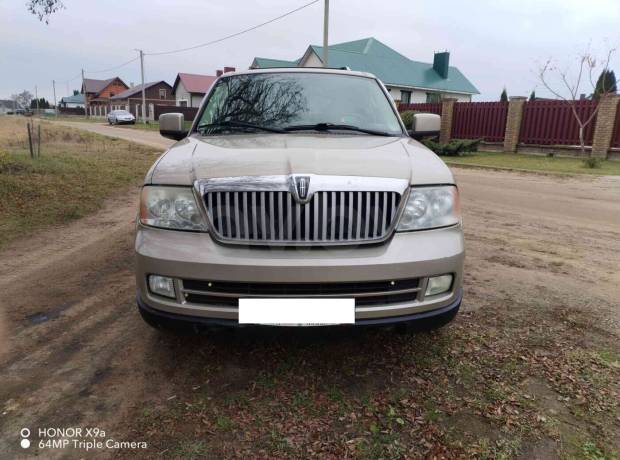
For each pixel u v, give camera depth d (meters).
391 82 36.41
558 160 15.04
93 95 91.88
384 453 2.19
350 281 2.40
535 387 2.69
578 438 2.28
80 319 3.56
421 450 2.21
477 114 19.11
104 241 5.64
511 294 4.02
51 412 2.49
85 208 7.30
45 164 10.59
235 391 2.66
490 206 7.79
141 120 56.97
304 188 2.39
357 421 2.41
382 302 2.51
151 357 3.02
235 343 3.19
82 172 10.40
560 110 16.45
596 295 4.02
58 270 4.62
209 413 2.47
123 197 8.43
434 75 39.81
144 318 2.65
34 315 3.63
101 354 3.06
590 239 5.78
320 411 2.48
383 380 2.77
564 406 2.52
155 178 2.64
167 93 67.94
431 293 2.59
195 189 2.51
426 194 2.61
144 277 2.56
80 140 19.66
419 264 2.49
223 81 4.01
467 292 4.04
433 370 2.86
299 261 2.37
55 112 82.94
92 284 4.26
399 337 3.26
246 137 3.27
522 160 15.04
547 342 3.20
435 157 3.03
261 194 2.41
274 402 2.56
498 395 2.61
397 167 2.65
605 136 14.90
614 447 2.22
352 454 2.18
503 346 3.14
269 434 2.31
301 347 3.14
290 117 3.56
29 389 2.69
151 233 2.58
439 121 4.11
